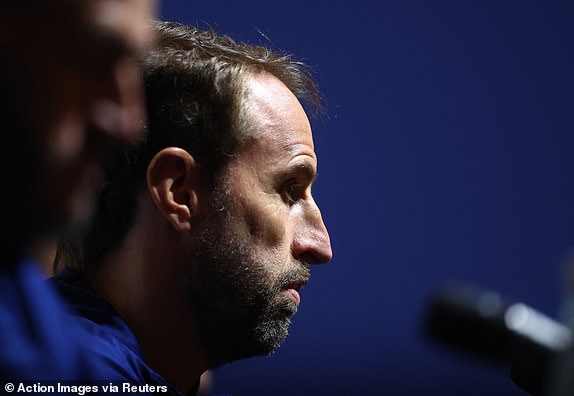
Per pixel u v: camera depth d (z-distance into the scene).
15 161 1.56
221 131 3.64
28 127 1.55
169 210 3.58
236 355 3.71
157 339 3.65
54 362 1.88
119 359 3.26
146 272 3.62
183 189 3.61
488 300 1.98
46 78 1.56
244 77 3.78
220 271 3.60
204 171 3.62
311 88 4.52
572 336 1.88
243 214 3.63
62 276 3.72
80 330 3.30
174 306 3.63
